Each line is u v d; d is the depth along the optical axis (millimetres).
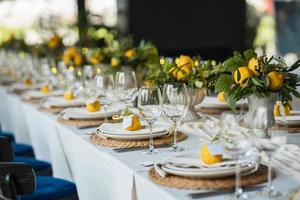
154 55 3520
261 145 1400
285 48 8102
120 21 9195
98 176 2094
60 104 3215
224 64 2096
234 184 1452
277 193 1387
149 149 1971
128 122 2164
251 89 1967
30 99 3830
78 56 4145
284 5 8062
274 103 2008
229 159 1603
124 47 3615
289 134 2180
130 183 1706
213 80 2490
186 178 1521
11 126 4422
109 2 9094
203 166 1562
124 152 1956
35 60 5039
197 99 2525
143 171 1685
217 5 9305
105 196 2057
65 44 5734
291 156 1761
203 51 7590
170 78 2525
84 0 8844
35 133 3377
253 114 1521
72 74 3588
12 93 4398
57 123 2725
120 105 2877
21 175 1775
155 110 1933
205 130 2271
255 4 9094
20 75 5840
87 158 2207
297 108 2939
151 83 2572
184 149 1959
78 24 6852
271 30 8742
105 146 2064
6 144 2301
